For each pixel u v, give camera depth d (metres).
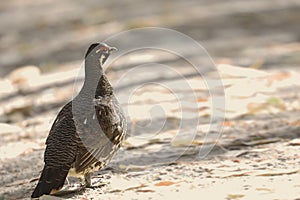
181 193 9.27
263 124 12.70
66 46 23.98
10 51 24.75
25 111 15.34
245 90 15.09
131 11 30.09
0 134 13.59
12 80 18.66
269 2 29.53
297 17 25.67
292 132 12.05
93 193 9.59
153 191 9.48
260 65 17.95
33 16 32.62
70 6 34.34
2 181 10.72
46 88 17.62
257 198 8.80
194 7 29.81
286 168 10.02
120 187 9.76
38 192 8.73
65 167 8.91
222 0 31.12
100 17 28.98
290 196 8.79
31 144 12.64
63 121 9.17
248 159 10.69
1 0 40.19
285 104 13.98
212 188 9.37
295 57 18.73
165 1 32.28
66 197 9.47
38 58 22.44
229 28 24.56
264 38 22.27
